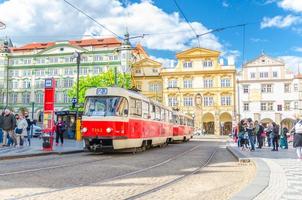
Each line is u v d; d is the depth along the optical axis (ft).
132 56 266.77
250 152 69.56
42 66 281.13
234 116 242.58
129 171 39.47
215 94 250.98
